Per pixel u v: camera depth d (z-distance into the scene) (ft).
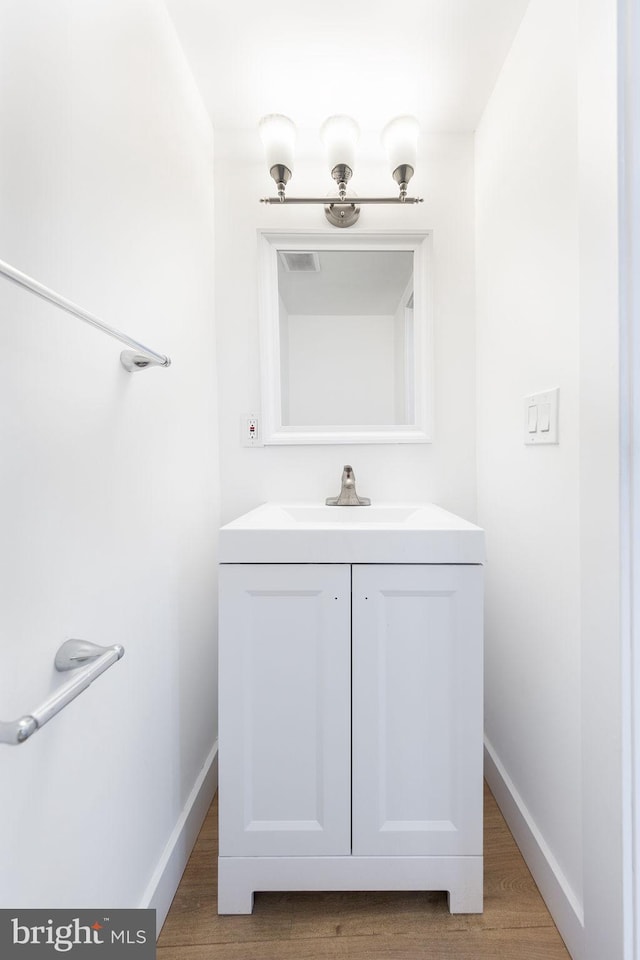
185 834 3.39
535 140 3.34
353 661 2.92
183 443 3.64
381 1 3.35
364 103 4.33
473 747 2.91
